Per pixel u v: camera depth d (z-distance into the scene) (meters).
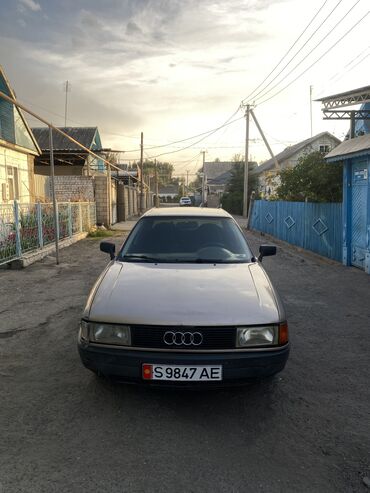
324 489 2.47
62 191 21.44
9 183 14.16
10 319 5.73
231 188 43.00
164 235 4.77
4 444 2.85
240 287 3.62
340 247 10.54
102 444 2.87
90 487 2.44
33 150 15.69
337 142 38.72
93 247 13.88
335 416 3.29
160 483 2.48
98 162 29.12
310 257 11.79
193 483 2.49
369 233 8.93
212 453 2.78
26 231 10.81
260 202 21.14
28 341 4.88
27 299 6.84
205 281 3.73
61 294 7.18
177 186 118.69
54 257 11.47
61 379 3.86
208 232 4.83
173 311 3.20
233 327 3.13
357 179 9.52
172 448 2.83
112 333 3.17
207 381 3.08
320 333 5.23
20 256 9.90
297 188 14.73
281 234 16.72
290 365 4.26
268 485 2.49
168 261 4.36
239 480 2.53
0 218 9.42
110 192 23.14
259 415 3.28
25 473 2.56
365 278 8.55
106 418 3.20
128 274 3.91
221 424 3.14
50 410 3.31
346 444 2.93
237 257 4.50
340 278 8.59
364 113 10.91
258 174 41.66
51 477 2.53
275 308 3.37
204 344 3.12
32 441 2.89
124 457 2.72
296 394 3.64
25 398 3.50
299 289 7.63
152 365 3.07
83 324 3.32
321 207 11.82
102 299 3.44
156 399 3.49
